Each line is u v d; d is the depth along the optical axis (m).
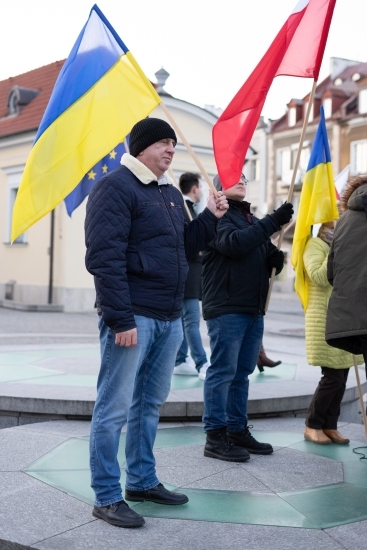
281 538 3.58
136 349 3.74
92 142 4.53
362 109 46.19
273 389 6.86
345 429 5.98
